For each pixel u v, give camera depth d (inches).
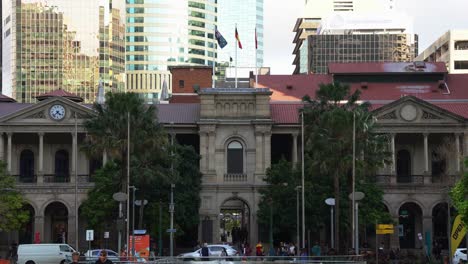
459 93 4685.0
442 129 4237.2
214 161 4269.2
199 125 4279.0
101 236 4067.4
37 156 4429.1
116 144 3344.0
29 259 3063.5
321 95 3533.5
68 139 4434.1
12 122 4234.7
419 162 4407.0
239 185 4244.6
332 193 3681.1
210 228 4217.5
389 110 4249.5
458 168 4148.6
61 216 4379.9
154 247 3759.8
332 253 3009.4
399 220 4357.8
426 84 4798.2
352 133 3294.8
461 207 2554.1
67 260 3080.7
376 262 2901.1
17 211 3912.4
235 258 2260.1
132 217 3570.4
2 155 4249.5
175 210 3818.9
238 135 4288.9
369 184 3757.4
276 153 4581.7
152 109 3511.3
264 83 4842.5
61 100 4242.1
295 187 3713.1
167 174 3624.5
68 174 4365.2
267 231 4151.1
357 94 3580.2
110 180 3782.0
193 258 2183.8
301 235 3811.5
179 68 5605.3
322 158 3309.5
